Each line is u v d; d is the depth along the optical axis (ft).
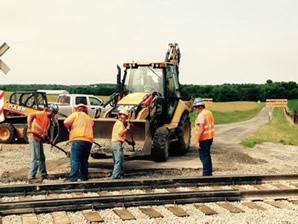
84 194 31.99
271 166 49.90
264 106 337.31
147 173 42.75
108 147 46.14
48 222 26.07
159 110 52.54
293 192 33.40
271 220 27.07
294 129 119.55
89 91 239.91
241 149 66.33
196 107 40.14
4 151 58.03
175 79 57.16
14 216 26.96
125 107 48.08
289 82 417.28
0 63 41.19
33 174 38.14
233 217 27.84
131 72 54.90
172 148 57.21
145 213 28.02
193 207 29.96
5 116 68.74
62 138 43.65
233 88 414.62
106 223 26.18
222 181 36.24
